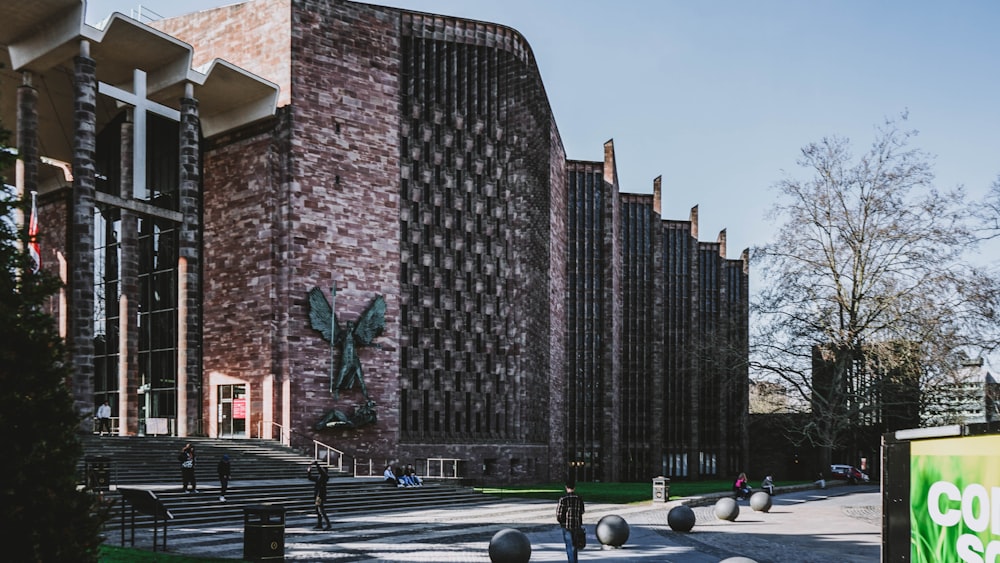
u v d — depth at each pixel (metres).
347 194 50.09
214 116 50.66
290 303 47.22
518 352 63.22
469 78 62.34
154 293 52.62
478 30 62.53
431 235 57.28
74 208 39.22
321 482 26.61
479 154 61.97
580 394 84.56
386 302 51.06
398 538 24.00
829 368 51.75
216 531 24.50
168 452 37.03
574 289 85.94
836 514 34.16
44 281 9.79
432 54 59.03
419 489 39.28
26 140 41.38
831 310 47.81
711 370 76.31
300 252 47.88
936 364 45.12
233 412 48.38
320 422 46.97
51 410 9.30
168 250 52.25
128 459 35.00
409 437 53.19
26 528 8.92
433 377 55.97
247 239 49.06
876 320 46.66
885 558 9.02
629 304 96.00
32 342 9.33
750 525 29.20
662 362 98.38
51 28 40.41
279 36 49.19
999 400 47.41
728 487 57.62
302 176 48.41
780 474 96.94
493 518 30.95
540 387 68.62
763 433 97.88
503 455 59.22
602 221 87.50
